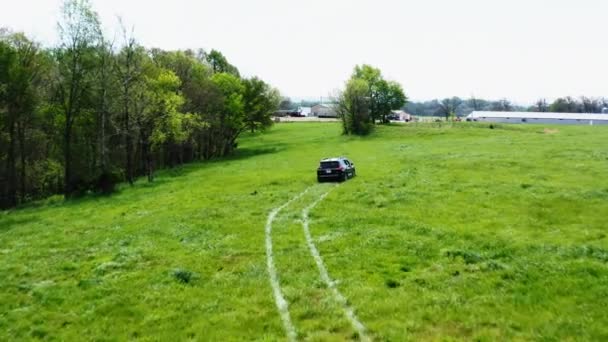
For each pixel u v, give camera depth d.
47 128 56.59
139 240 22.81
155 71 59.38
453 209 26.08
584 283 13.85
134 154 65.81
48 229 29.14
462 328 11.62
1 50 43.44
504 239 19.27
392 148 70.31
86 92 49.38
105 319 13.40
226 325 12.59
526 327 11.41
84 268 18.62
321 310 13.12
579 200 26.59
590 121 157.62
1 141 53.16
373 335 11.55
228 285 15.67
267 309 13.51
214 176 51.16
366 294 14.09
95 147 58.59
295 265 17.33
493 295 13.42
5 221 34.44
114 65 50.34
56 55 46.47
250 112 86.88
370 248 18.95
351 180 40.38
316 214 27.00
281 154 74.38
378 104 128.62
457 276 15.31
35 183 61.88
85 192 46.72
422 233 21.14
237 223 25.70
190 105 70.50
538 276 14.73
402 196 30.52
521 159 45.97
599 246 17.42
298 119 172.25
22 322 13.46
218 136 85.19
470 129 96.62
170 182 50.00
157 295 14.96
